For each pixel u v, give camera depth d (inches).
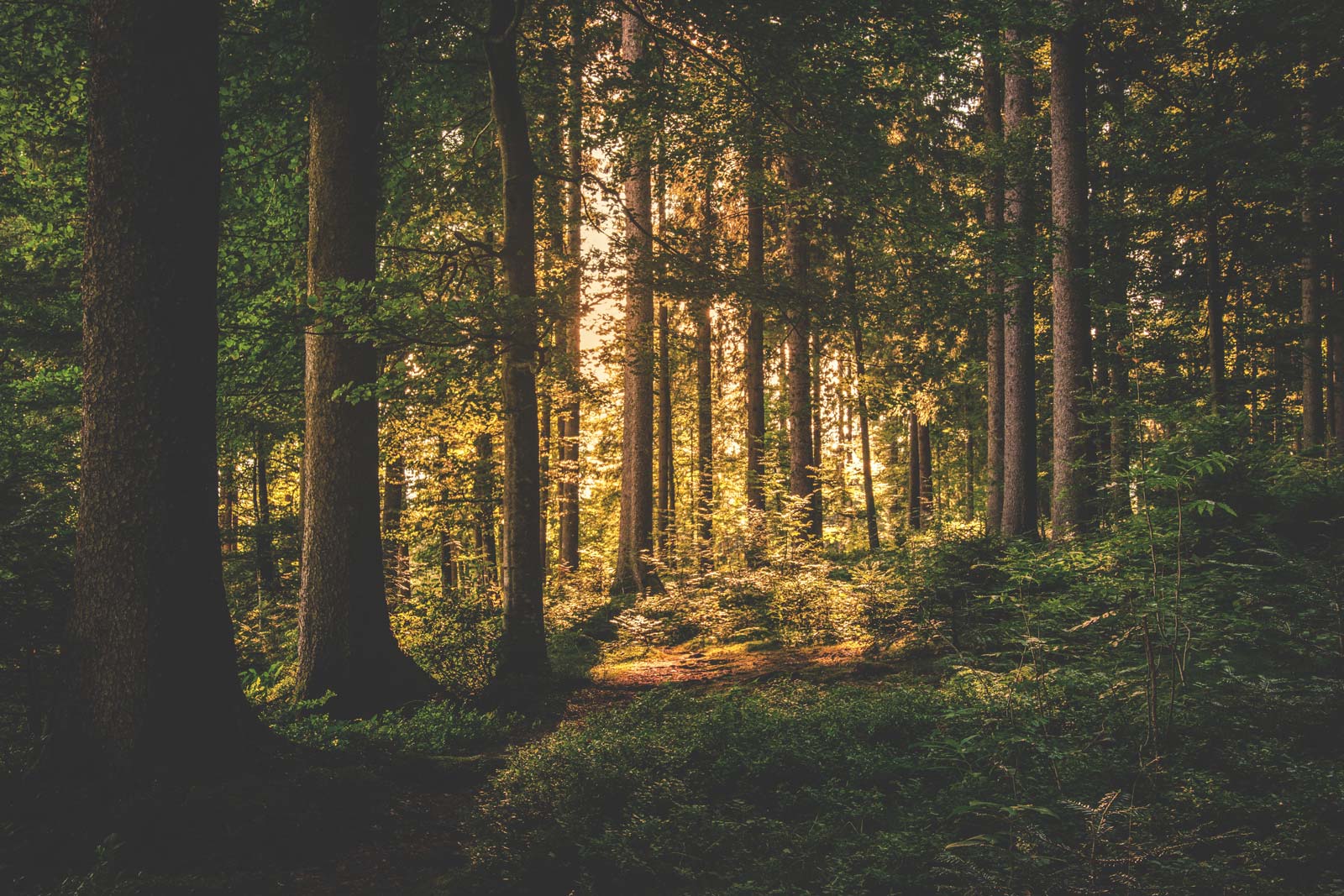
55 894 160.2
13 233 524.4
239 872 179.0
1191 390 628.1
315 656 359.3
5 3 396.8
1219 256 616.1
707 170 560.4
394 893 180.7
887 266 636.1
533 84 522.3
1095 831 159.9
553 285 431.5
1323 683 227.1
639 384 776.9
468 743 317.7
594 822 208.2
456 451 711.7
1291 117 586.9
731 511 840.3
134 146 210.8
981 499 1480.1
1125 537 255.4
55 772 201.5
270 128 466.6
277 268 497.7
